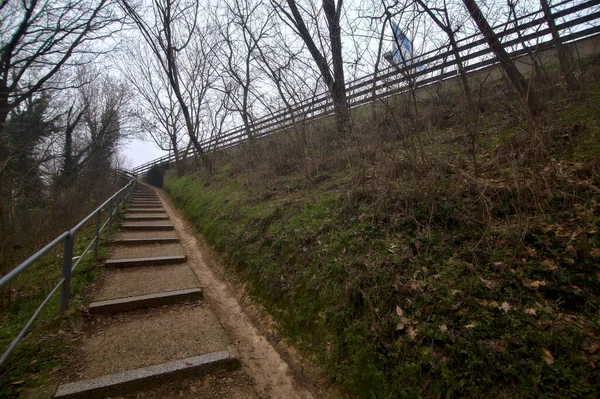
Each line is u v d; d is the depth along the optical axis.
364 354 2.54
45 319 3.15
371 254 3.33
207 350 3.02
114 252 5.62
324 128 6.79
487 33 4.55
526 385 1.89
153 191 17.42
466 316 2.37
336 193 4.88
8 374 2.39
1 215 3.80
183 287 4.36
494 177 3.76
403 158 4.45
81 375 2.53
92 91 20.12
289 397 2.63
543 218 2.97
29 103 12.49
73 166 16.75
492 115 5.21
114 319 3.51
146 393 2.49
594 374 1.80
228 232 5.83
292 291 3.61
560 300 2.29
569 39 5.28
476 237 3.09
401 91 4.57
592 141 3.72
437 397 2.07
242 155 9.65
